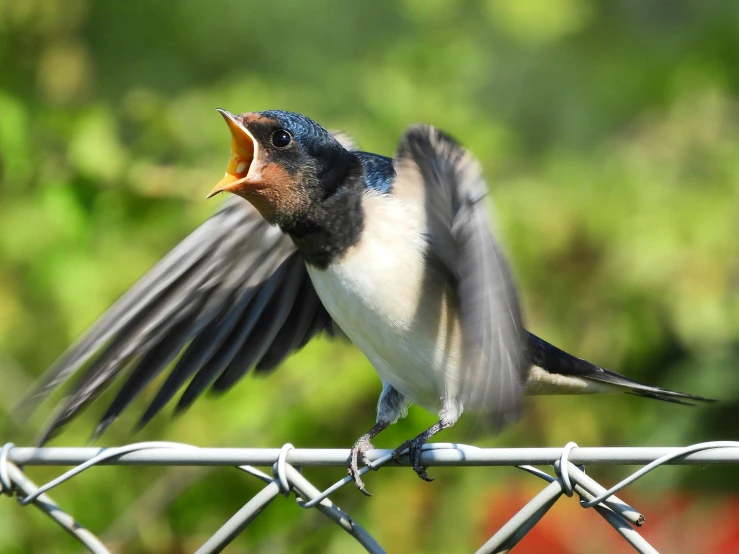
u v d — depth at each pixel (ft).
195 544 31.07
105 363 18.57
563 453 13.82
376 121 38.68
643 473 13.43
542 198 39.60
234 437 30.89
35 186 33.60
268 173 18.67
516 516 13.96
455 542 32.96
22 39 39.09
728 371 41.65
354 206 18.90
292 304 20.65
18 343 34.99
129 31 49.73
